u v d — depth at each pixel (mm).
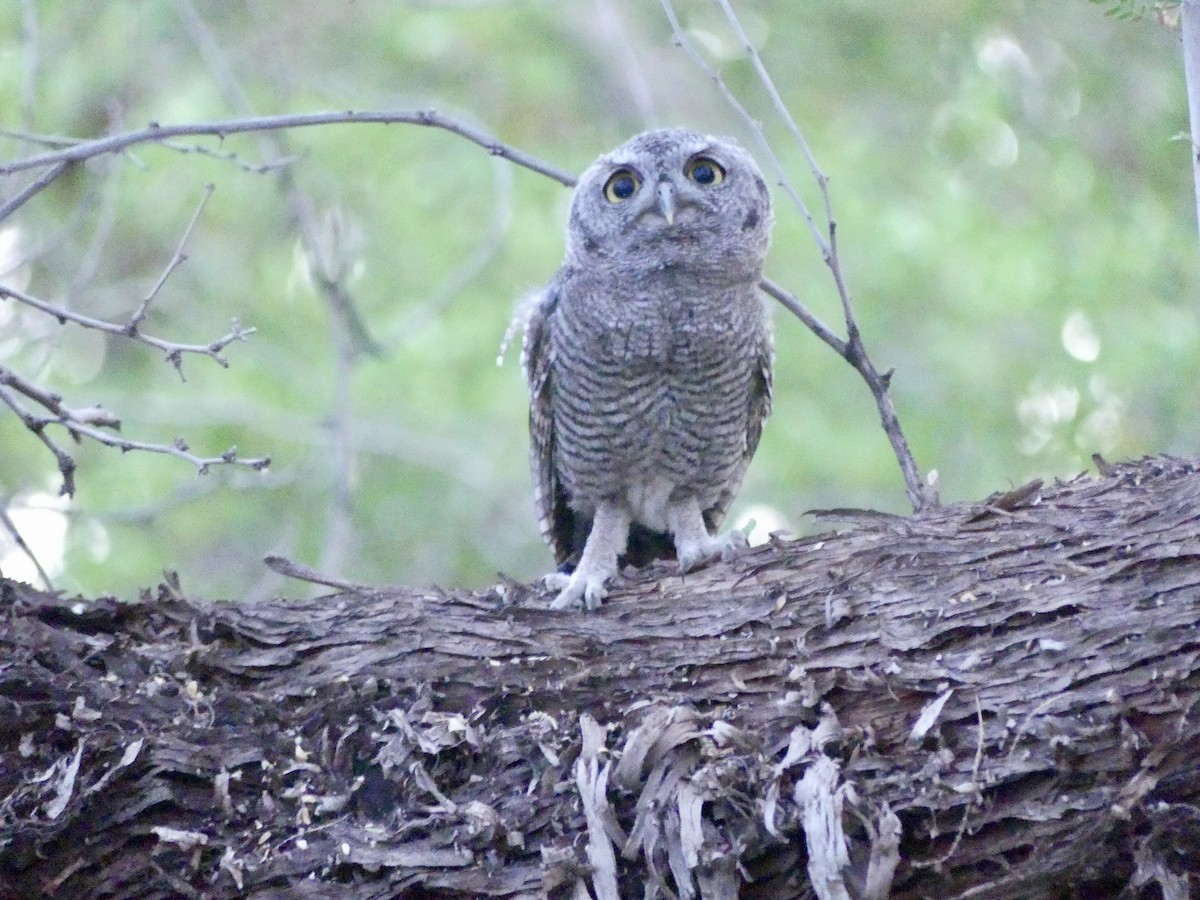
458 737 7277
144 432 17297
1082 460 16578
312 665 7680
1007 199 19172
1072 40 19188
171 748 7125
